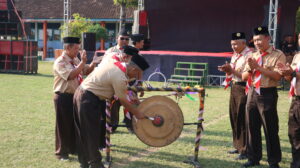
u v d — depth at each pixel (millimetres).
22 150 5664
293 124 4617
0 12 19188
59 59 5152
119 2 23594
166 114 4844
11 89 12219
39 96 10859
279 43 16266
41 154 5504
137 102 5613
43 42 29531
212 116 8609
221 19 17500
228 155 5684
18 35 19250
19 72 17922
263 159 5512
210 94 12477
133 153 5707
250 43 6289
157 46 18641
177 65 15289
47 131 6828
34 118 7895
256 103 4953
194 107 9727
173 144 6223
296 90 4512
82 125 4590
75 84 5211
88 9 30391
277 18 15359
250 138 5129
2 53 17969
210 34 17750
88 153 4723
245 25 17172
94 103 4531
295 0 17266
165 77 15414
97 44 29672
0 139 6219
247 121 5137
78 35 23000
